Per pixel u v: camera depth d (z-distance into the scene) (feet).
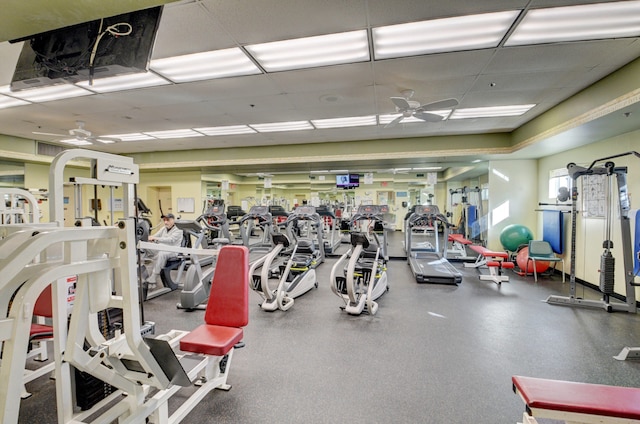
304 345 9.84
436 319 12.07
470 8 7.65
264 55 10.06
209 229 21.35
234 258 7.77
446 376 8.02
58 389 5.14
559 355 9.09
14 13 5.40
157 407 5.67
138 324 4.40
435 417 6.48
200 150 27.04
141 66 6.67
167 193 31.99
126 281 4.25
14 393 3.14
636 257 12.95
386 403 6.95
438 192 26.84
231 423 6.31
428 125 18.72
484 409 6.72
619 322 11.57
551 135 15.23
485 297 14.90
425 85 12.51
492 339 10.21
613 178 14.73
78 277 4.39
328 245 27.76
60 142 23.44
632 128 13.34
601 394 4.77
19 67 7.42
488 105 14.89
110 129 19.60
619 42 9.15
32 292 3.28
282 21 8.16
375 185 28.04
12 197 14.02
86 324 4.46
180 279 18.11
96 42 6.81
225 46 9.45
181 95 13.55
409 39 9.12
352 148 23.67
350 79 11.95
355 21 8.18
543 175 21.24
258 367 8.49
